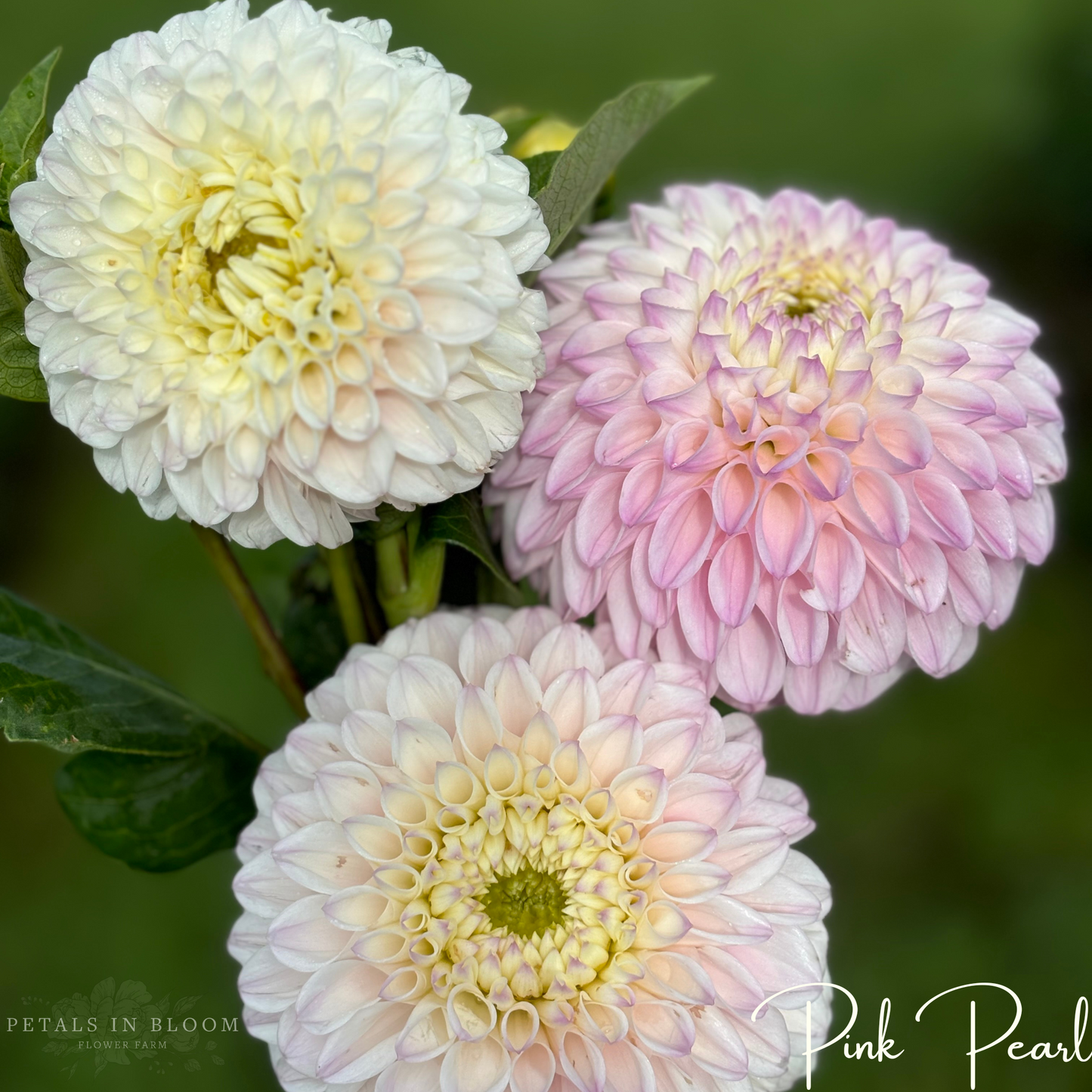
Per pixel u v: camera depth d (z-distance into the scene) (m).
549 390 0.39
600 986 0.36
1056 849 0.80
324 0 0.93
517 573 0.39
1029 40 0.95
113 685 0.42
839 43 0.98
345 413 0.34
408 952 0.36
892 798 0.82
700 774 0.36
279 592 0.49
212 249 0.35
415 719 0.36
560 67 0.97
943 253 0.42
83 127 0.34
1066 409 0.91
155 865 0.42
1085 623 0.89
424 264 0.33
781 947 0.37
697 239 0.41
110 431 0.34
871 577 0.38
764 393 0.38
